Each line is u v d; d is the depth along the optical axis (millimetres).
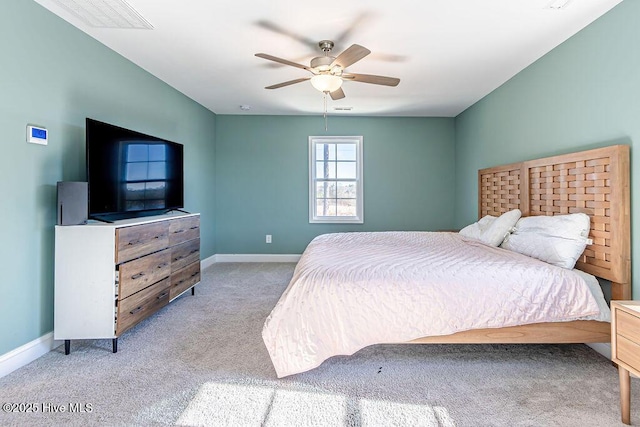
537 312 1861
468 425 1454
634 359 1390
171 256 2846
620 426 1440
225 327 2549
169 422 1468
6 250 1887
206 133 4594
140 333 2428
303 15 2164
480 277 1919
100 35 2477
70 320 2064
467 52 2697
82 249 2064
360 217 5000
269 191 4984
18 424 1449
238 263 4898
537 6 2029
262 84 3561
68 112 2301
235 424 1460
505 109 3396
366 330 1831
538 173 2723
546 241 2201
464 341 1886
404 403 1610
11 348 1908
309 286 1875
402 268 1992
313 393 1689
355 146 5039
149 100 3242
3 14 1850
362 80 2566
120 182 2494
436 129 4934
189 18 2217
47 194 2143
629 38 1906
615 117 2010
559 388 1729
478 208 3957
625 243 1919
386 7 2061
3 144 1864
